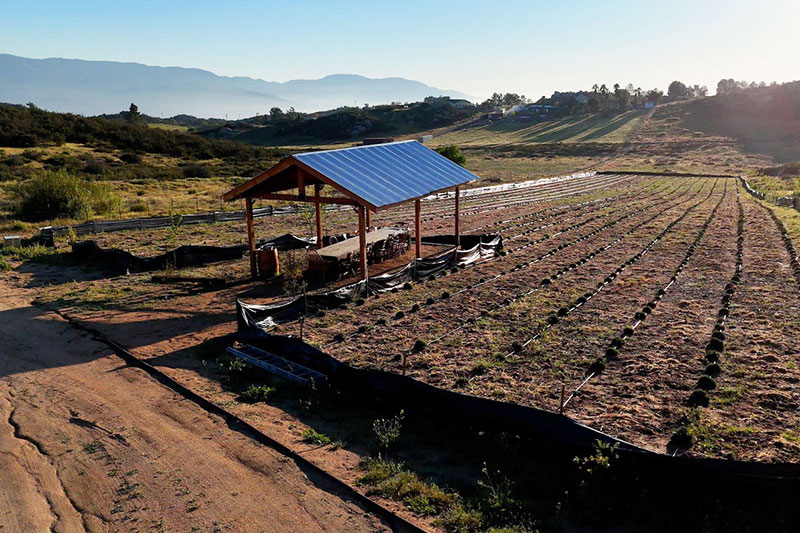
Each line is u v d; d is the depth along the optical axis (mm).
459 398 8375
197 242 25234
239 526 6426
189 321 14188
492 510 6605
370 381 9500
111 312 14945
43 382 10516
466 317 14227
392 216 33062
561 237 25641
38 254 22359
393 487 7113
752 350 11453
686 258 20469
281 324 13797
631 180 57281
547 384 10148
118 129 76625
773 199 37344
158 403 9625
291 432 8625
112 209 34906
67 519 6582
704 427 8352
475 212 34344
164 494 7043
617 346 11914
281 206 35156
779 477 5992
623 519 6395
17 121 68812
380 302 15625
